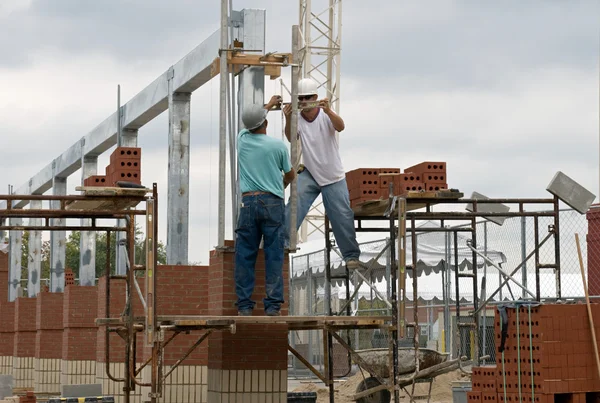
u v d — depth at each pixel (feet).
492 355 67.77
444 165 41.96
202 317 38.09
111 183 42.96
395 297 40.37
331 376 45.70
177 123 52.75
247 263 39.45
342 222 43.60
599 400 38.65
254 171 39.17
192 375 51.26
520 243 61.62
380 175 43.78
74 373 73.10
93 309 73.87
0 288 113.09
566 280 72.28
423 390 69.41
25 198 40.65
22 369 92.53
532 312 38.27
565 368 38.04
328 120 43.52
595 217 52.47
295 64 41.32
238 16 43.62
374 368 53.06
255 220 39.14
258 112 39.32
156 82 55.72
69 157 78.69
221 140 40.16
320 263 88.74
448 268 65.98
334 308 95.14
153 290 38.40
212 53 46.19
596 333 38.47
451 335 61.98
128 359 43.29
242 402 41.42
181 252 52.08
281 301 39.40
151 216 39.55
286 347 42.19
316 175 43.55
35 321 93.30
